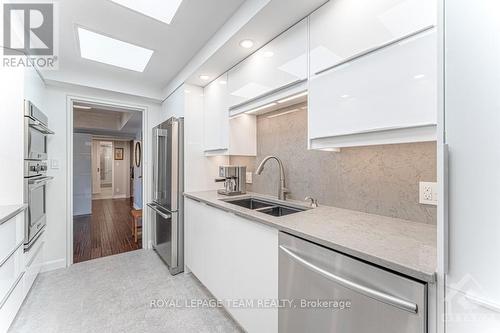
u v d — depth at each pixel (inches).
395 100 36.6
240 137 85.7
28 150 70.2
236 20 58.7
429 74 32.9
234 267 60.4
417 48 34.1
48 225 95.5
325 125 47.9
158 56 84.6
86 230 154.8
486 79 21.4
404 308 26.8
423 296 25.7
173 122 93.0
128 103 117.2
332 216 51.8
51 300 72.9
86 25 65.5
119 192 316.8
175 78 103.3
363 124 41.0
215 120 91.0
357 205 56.9
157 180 108.3
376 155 53.2
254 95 68.4
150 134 123.1
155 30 68.2
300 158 72.1
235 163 103.0
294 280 42.0
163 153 101.3
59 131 99.2
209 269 73.6
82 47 79.0
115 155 312.8
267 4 48.1
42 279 86.5
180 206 94.0
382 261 29.0
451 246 23.6
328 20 46.9
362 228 42.2
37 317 64.5
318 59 49.1
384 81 38.0
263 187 86.9
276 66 60.3
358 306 32.0
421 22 33.5
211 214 72.8
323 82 48.3
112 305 70.7
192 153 96.8
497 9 20.9
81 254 112.7
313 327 38.5
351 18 42.6
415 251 31.2
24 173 69.6
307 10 50.0
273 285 47.3
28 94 73.2
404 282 27.3
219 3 56.6
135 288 80.9
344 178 59.9
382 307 29.5
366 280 31.1
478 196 21.8
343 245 33.5
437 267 24.9
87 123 209.6
